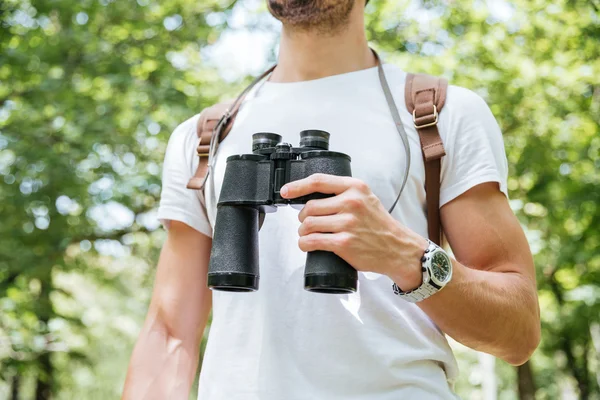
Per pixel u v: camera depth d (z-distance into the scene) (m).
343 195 1.51
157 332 2.00
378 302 1.76
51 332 9.48
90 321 11.91
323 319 1.76
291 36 2.03
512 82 9.99
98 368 18.00
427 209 1.87
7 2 9.01
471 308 1.67
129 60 9.97
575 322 13.09
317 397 1.72
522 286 1.79
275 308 1.80
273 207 1.64
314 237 1.51
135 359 1.97
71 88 9.18
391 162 1.85
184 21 10.58
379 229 1.54
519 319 1.76
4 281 9.20
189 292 2.01
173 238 2.05
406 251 1.58
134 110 9.34
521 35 10.34
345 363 1.73
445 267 1.62
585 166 10.36
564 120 10.38
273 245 1.84
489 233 1.83
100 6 9.41
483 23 10.37
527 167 10.34
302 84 2.02
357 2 2.03
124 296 14.52
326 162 1.57
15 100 9.17
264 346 1.78
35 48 9.09
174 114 9.25
